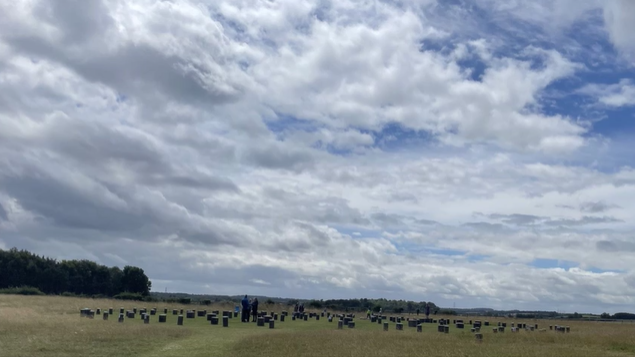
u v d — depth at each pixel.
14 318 44.44
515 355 30.89
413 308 134.38
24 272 133.00
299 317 71.31
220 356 28.20
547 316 140.62
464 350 32.47
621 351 35.34
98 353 28.02
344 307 122.81
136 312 65.38
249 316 59.12
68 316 51.81
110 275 148.00
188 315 61.06
